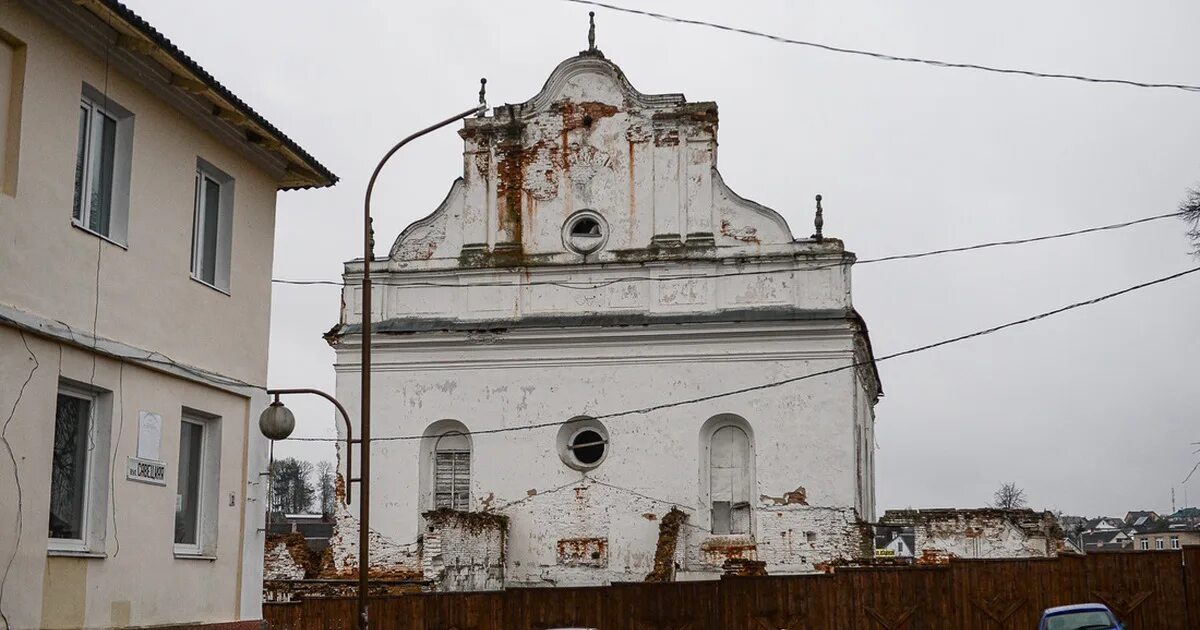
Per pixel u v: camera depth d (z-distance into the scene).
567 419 34.22
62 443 15.35
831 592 28.39
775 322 33.47
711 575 32.84
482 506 34.19
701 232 34.84
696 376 33.84
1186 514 82.75
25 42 14.43
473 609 28.11
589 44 36.41
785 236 34.34
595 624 28.22
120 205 16.38
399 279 35.91
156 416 16.86
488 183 36.19
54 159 14.90
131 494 16.30
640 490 33.53
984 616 28.03
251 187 19.59
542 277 35.25
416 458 34.62
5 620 13.87
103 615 15.63
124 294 16.20
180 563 17.38
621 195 35.47
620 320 34.47
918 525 32.38
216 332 18.42
